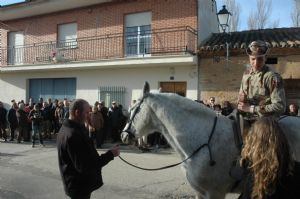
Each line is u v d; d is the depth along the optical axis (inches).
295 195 110.0
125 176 387.9
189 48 629.0
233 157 176.1
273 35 612.1
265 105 175.3
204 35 665.6
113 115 639.1
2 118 713.6
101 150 568.7
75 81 769.6
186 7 644.7
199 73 617.9
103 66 693.9
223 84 597.0
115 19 722.2
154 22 676.1
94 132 587.8
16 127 709.3
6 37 888.9
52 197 306.5
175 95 191.6
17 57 860.0
